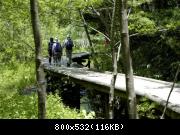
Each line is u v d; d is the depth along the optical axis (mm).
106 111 17250
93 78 17906
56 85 22984
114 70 9719
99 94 18859
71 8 19875
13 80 22703
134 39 22203
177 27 19484
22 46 26172
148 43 21812
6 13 19938
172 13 19422
